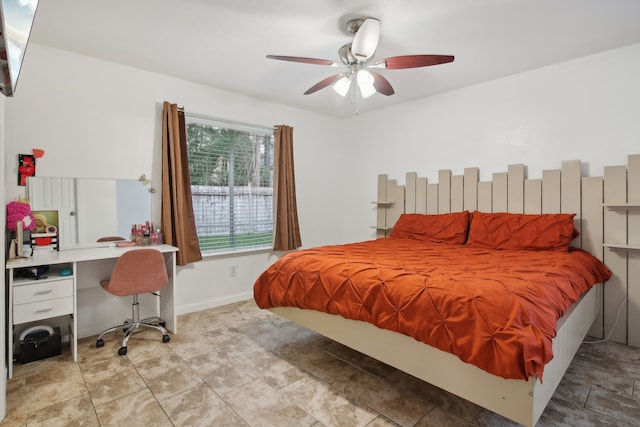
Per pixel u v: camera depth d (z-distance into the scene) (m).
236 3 1.96
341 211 4.72
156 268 2.55
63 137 2.58
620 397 1.83
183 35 2.35
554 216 2.77
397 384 1.98
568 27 2.24
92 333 2.75
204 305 3.40
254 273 3.82
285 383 1.99
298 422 1.64
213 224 3.50
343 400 1.82
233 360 2.29
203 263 3.40
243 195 3.73
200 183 3.39
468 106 3.44
